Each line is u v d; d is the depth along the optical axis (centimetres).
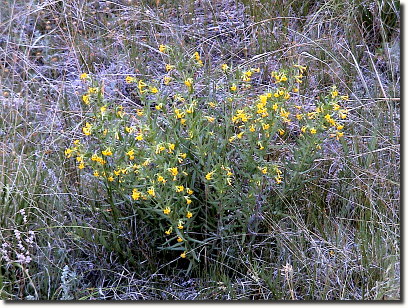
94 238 284
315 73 386
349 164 321
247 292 273
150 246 289
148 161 252
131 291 278
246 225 280
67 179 318
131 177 269
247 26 423
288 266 265
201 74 378
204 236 285
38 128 354
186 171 279
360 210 303
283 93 270
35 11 412
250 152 273
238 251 285
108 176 273
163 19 432
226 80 372
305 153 278
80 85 390
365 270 272
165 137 279
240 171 277
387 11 418
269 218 292
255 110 268
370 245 283
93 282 288
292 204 302
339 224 296
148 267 287
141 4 442
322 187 309
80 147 271
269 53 381
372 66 390
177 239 281
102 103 275
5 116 361
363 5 421
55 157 332
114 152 270
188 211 259
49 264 284
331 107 274
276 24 424
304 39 406
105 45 426
